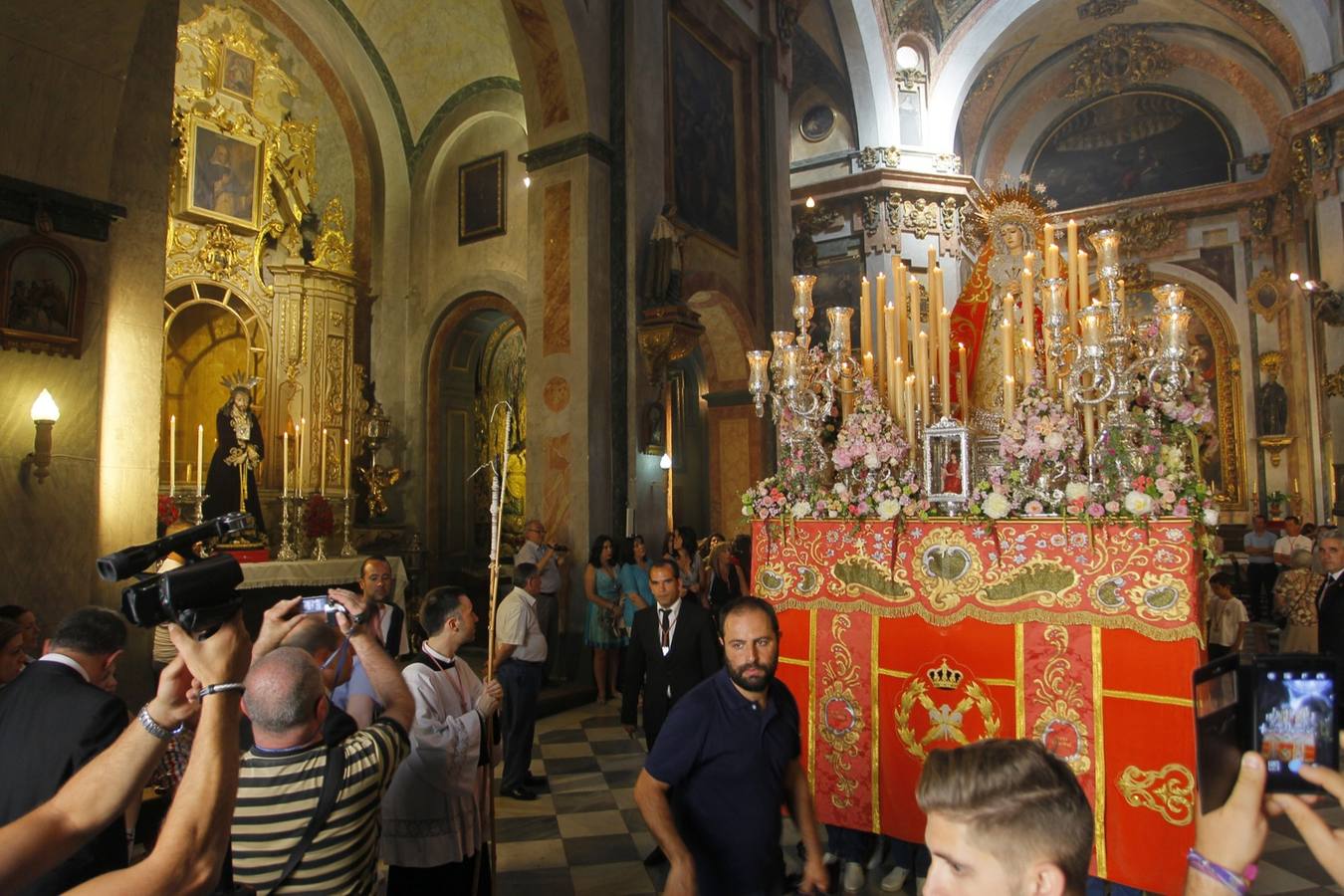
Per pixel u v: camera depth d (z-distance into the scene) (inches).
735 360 539.2
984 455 229.1
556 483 390.9
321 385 504.4
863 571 189.9
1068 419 175.6
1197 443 174.6
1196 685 60.6
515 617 233.6
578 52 396.5
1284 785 59.6
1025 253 225.1
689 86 471.8
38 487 223.6
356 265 541.3
